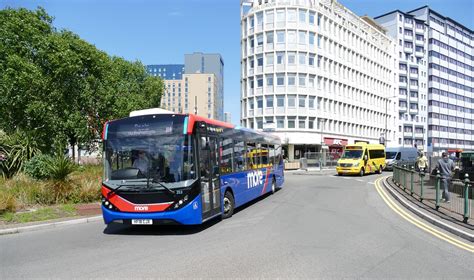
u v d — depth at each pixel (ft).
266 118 201.77
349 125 232.73
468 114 381.19
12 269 19.94
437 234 27.76
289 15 199.52
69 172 42.55
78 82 91.20
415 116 320.09
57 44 86.69
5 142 51.01
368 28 255.70
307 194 54.90
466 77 379.35
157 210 27.89
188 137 29.09
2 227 30.42
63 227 32.32
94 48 98.32
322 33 208.23
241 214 37.96
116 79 110.63
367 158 101.40
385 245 24.30
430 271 18.95
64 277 18.48
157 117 29.81
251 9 207.82
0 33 86.38
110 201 28.96
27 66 81.05
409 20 317.42
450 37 356.38
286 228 29.99
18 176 45.16
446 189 36.37
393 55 287.48
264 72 201.26
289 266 19.67
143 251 23.45
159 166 28.55
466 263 20.40
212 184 32.35
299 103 198.80
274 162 56.59
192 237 27.48
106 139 30.19
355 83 237.66
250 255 21.90
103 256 22.36
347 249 23.24
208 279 17.72
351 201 46.93
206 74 366.02
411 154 135.64
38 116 82.28
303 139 198.49
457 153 117.19
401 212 38.19
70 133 103.50
